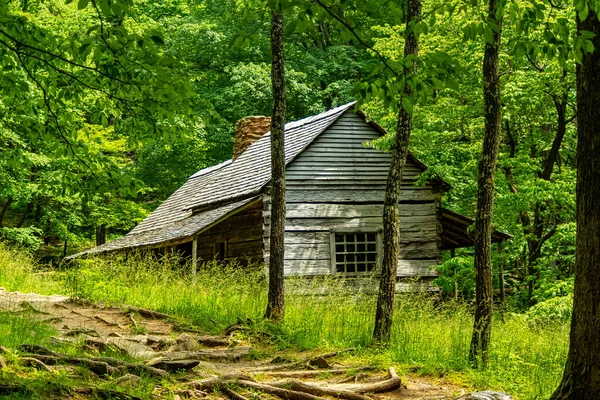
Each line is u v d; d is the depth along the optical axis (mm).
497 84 9375
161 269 15828
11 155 9102
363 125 19672
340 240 19094
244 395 7254
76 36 7344
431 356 9500
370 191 19344
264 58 35938
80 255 23984
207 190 23391
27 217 34406
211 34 32875
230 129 33656
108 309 13008
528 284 20141
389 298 10523
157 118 8367
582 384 5977
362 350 10039
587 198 6043
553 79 16969
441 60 5906
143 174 34031
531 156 21656
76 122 8930
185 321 12250
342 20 5688
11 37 7391
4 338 8375
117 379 6941
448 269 18625
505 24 16297
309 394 7355
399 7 5695
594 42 6051
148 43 7078
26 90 7863
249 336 10961
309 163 18969
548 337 11469
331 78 35594
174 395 6828
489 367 8836
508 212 18484
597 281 5973
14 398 5949
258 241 18828
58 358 7508
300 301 13406
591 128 6039
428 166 19172
